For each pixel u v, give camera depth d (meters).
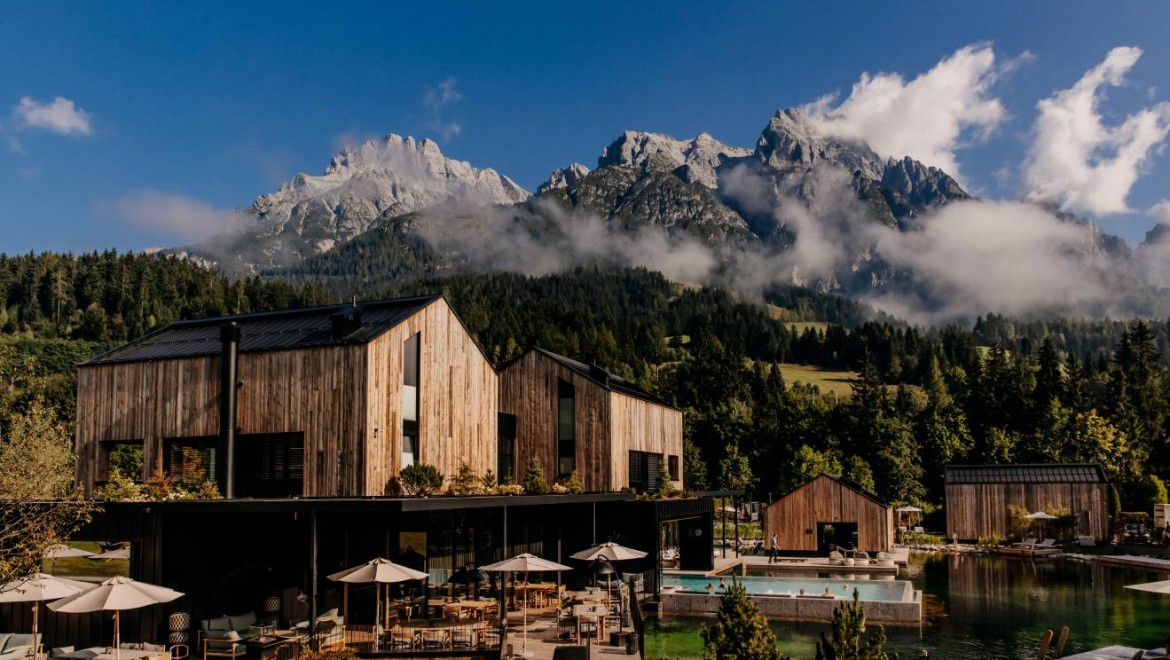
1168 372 111.75
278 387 27.00
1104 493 57.62
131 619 21.73
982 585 39.00
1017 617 30.50
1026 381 104.50
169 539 21.84
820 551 48.59
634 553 27.36
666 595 33.38
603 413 40.06
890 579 39.91
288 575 24.39
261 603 23.56
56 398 67.81
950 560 50.50
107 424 29.03
